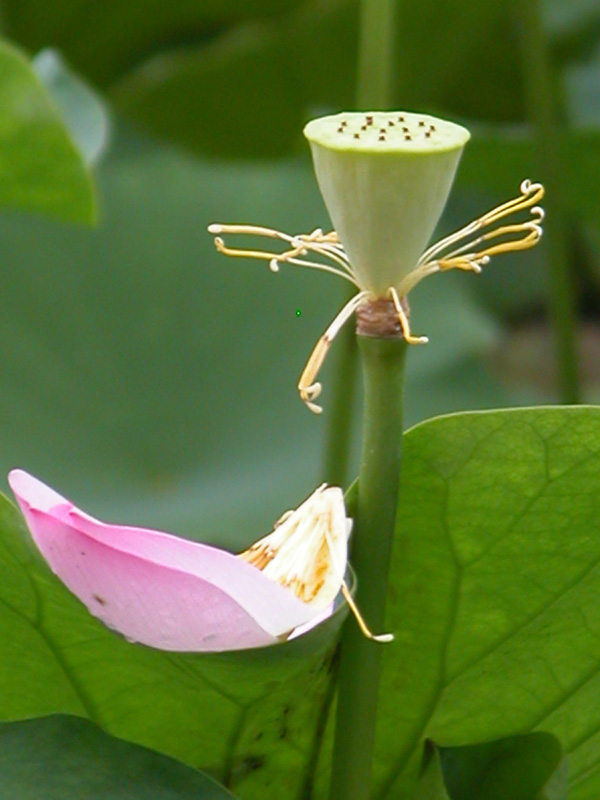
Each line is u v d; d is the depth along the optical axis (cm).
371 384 63
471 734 70
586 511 65
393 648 68
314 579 62
